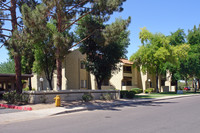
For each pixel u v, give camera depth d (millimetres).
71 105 17125
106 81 40031
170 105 17609
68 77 31688
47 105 16547
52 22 27641
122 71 38594
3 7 19109
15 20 19359
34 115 12336
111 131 7477
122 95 25734
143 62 36188
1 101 19922
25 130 8039
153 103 20328
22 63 34125
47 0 16969
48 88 33625
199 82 61281
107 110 14797
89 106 16531
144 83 43719
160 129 7773
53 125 9023
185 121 9516
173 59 34719
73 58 33062
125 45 28969
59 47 16922
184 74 40406
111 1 17391
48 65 28766
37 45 24688
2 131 7930
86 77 35281
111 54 25250
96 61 25469
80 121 9961
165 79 51594
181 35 42312
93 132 7355
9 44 16734
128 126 8398
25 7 15719
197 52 41062
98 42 19047
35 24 15719
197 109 14211
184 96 31156
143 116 11227
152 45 35469
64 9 19281
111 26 18406
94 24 19516
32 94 17812
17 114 12719
